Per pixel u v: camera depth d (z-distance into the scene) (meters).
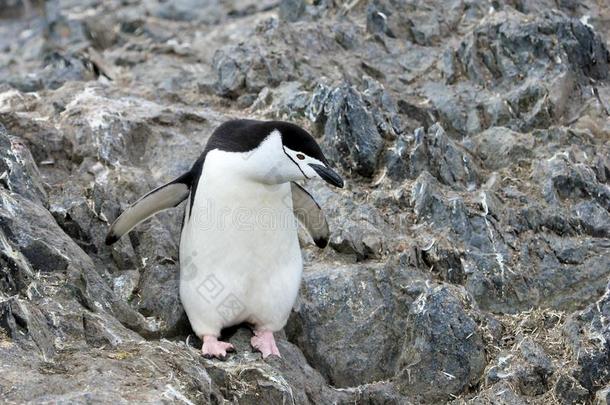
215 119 16.44
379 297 13.62
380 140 15.88
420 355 12.99
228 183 11.65
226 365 11.60
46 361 10.17
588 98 18.00
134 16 26.00
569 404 12.54
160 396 9.73
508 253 14.49
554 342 13.23
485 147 16.75
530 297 14.22
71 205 13.74
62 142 15.09
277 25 19.12
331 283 13.66
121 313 12.43
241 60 18.33
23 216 12.43
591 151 16.48
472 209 14.95
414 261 14.12
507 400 12.35
